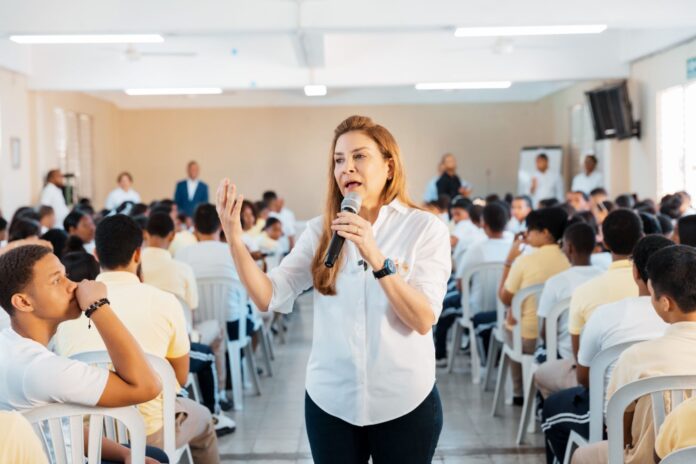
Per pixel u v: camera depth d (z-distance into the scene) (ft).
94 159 41.88
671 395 7.20
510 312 14.76
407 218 6.59
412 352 6.45
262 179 45.70
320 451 6.61
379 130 6.61
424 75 32.58
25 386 6.70
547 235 14.76
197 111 45.52
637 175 31.94
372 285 6.44
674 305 7.23
